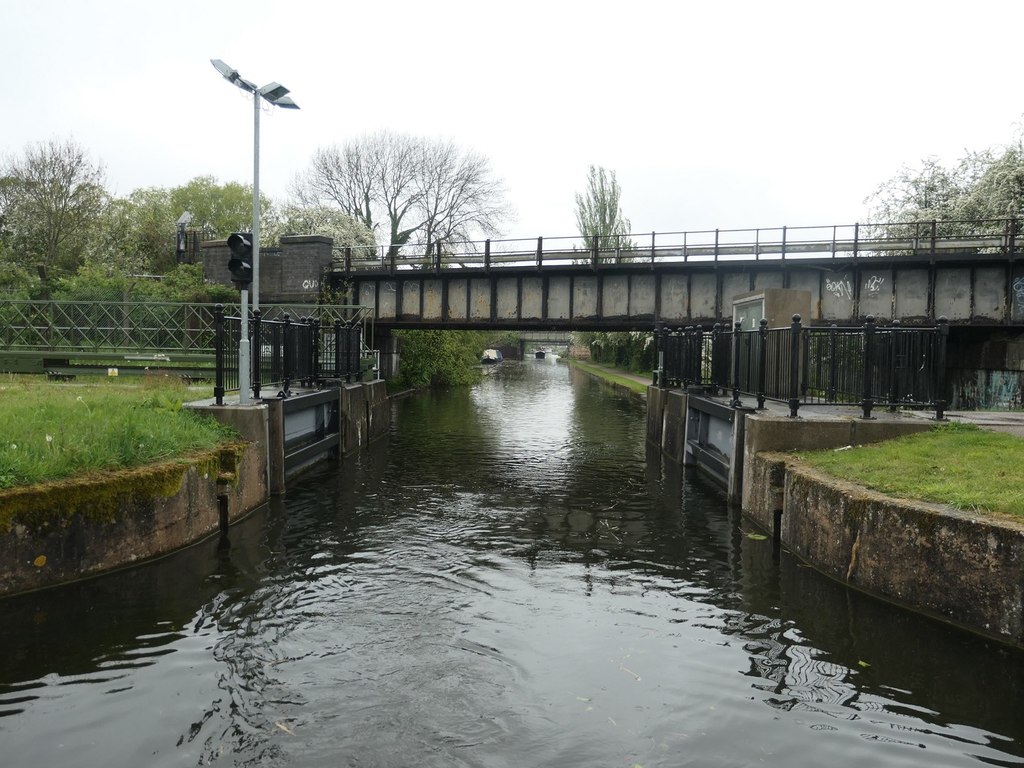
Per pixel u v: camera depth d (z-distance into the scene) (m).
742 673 5.47
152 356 21.52
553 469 14.80
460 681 5.31
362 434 17.64
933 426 9.68
